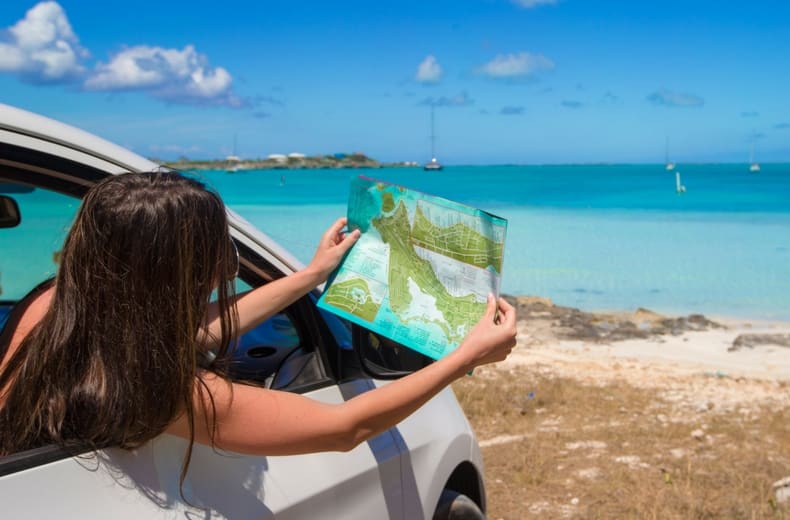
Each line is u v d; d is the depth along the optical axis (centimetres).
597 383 942
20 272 357
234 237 221
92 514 149
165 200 153
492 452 638
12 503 141
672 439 682
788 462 608
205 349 173
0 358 187
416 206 203
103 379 149
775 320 1634
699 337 1388
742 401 848
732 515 482
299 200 7106
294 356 235
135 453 160
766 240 3438
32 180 184
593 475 576
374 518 228
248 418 161
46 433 152
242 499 180
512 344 184
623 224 4362
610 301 1916
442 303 197
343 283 204
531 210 5669
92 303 151
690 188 9225
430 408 282
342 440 168
